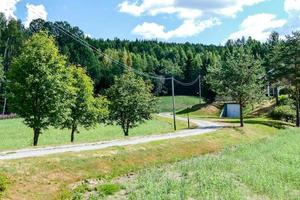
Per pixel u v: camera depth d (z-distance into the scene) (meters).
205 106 144.62
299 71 78.44
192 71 196.62
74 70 57.97
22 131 76.38
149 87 67.75
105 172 29.83
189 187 23.45
